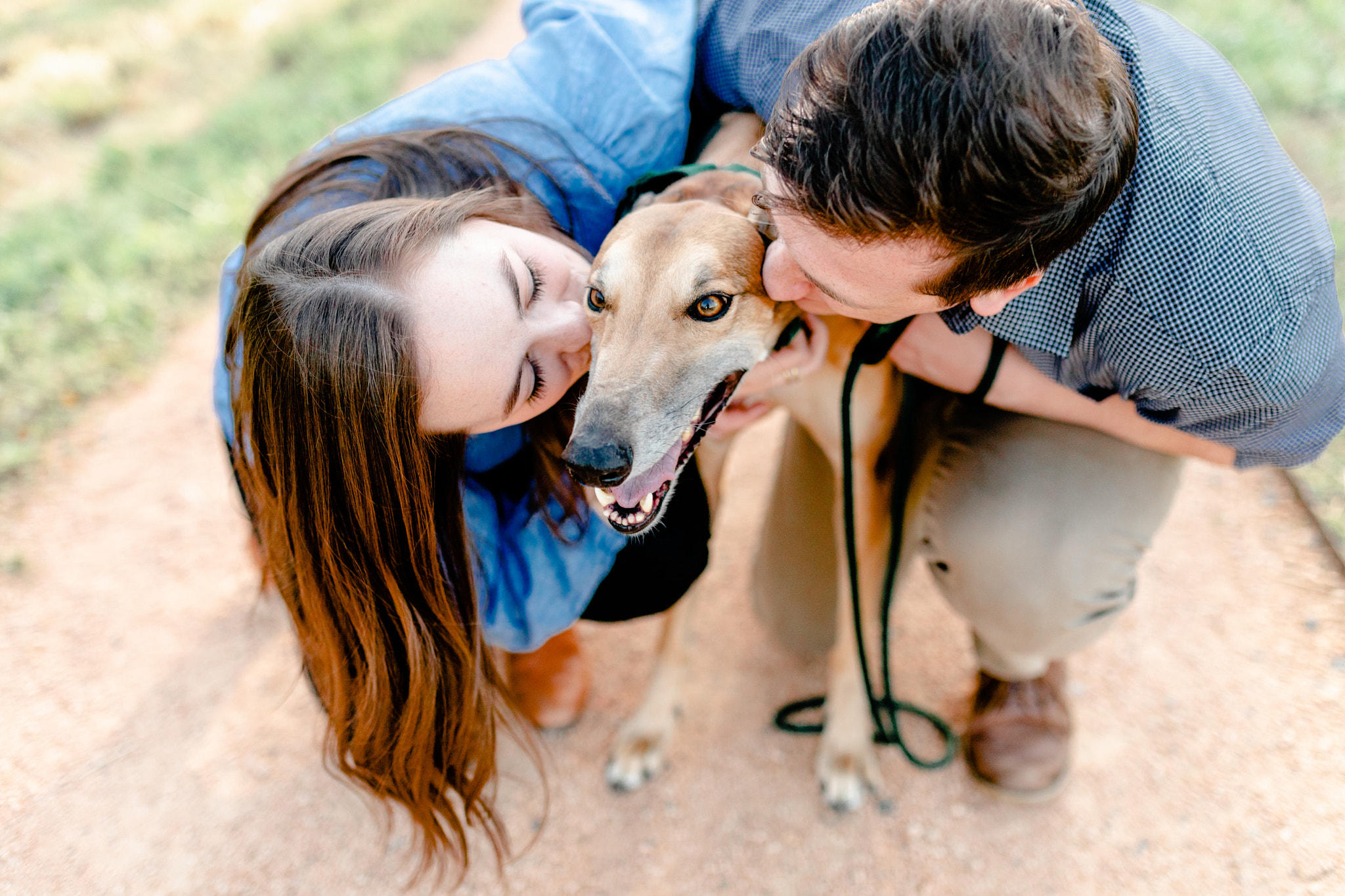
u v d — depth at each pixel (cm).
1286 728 248
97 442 363
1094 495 203
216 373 217
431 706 192
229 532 325
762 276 184
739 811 244
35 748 266
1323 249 177
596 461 168
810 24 194
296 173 206
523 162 206
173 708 274
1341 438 307
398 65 696
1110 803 239
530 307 176
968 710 263
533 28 233
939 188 118
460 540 186
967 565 213
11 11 883
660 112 213
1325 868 221
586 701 272
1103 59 129
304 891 235
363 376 155
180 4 861
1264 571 283
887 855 234
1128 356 171
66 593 307
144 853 243
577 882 233
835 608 261
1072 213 128
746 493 334
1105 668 266
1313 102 444
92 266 446
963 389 204
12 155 597
